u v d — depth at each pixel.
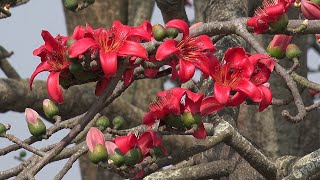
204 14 2.22
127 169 1.40
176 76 1.39
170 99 1.41
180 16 2.22
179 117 1.41
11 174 1.46
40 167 1.30
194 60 1.39
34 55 1.37
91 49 1.33
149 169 1.45
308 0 1.55
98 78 1.36
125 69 1.35
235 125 1.90
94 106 1.32
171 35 1.38
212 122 1.65
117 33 1.35
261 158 1.68
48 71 1.38
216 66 1.42
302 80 1.59
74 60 1.32
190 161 1.95
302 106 1.40
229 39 2.02
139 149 1.40
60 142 1.32
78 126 1.32
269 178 1.73
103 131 1.70
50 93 1.35
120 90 1.39
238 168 1.87
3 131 1.41
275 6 1.43
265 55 1.42
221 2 2.13
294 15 2.25
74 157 1.39
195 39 1.39
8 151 1.39
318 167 1.58
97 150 1.37
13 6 1.64
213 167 1.86
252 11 2.21
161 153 1.43
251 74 1.42
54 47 1.37
